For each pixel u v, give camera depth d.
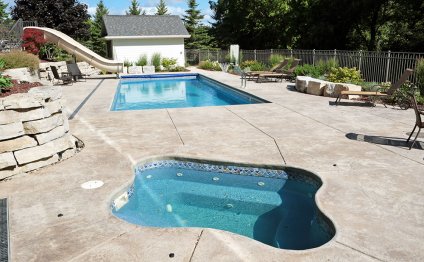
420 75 10.87
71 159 5.79
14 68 11.85
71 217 3.86
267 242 3.93
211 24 44.09
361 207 4.00
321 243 3.79
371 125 7.88
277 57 19.17
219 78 18.47
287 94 12.62
